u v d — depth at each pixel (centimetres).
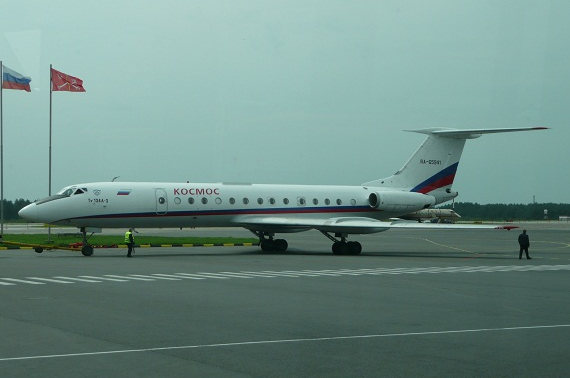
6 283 2206
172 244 4659
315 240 5900
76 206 3531
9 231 6706
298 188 4162
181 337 1297
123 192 3631
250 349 1191
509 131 4081
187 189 3809
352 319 1522
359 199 4275
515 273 2697
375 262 3269
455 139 4394
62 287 2103
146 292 1989
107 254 3800
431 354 1159
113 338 1283
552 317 1571
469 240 6225
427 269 2864
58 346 1206
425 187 4369
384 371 1038
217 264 3066
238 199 3934
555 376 1012
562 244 5400
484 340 1286
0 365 1062
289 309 1666
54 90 4603
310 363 1087
